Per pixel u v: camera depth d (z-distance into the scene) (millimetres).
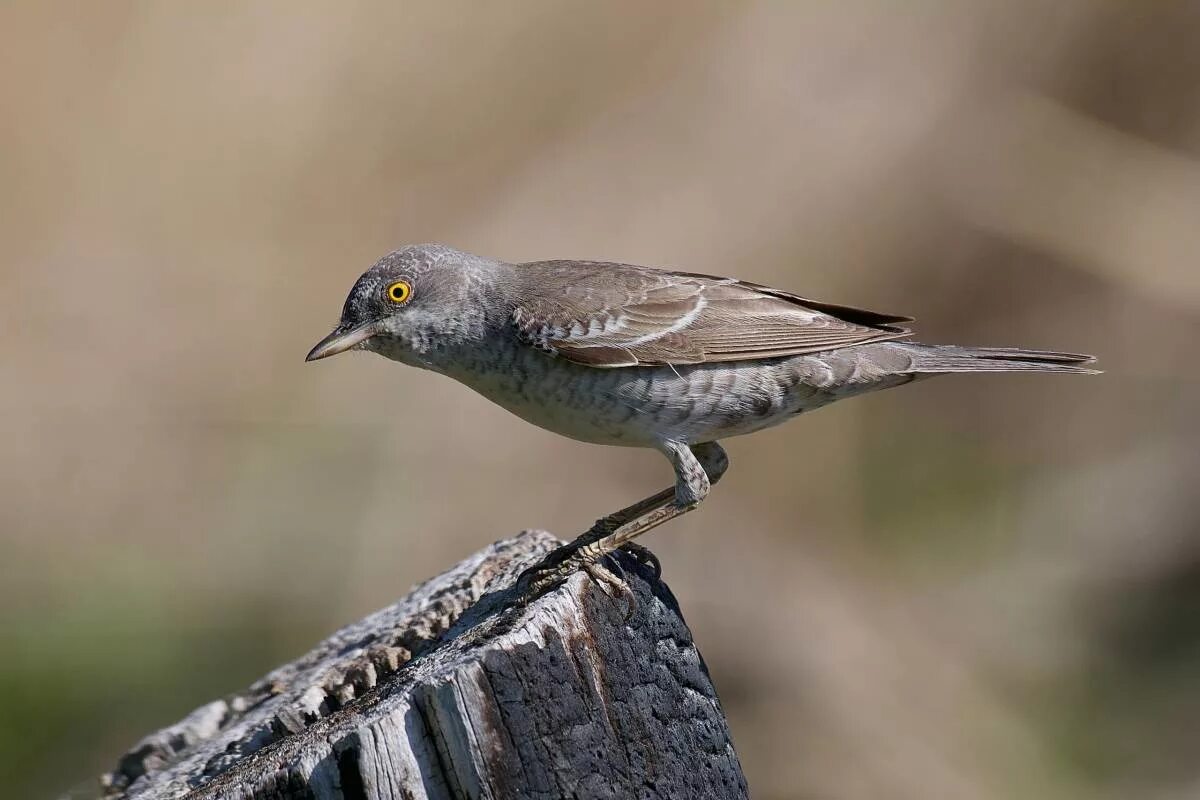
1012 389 17172
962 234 16438
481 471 14680
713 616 14969
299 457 14500
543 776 5266
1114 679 14703
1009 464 16812
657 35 16141
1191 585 15531
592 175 15695
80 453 14359
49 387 14445
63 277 14711
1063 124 16328
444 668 5316
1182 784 13258
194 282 14852
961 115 16438
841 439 16375
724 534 15539
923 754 13836
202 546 14242
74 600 13844
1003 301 16734
